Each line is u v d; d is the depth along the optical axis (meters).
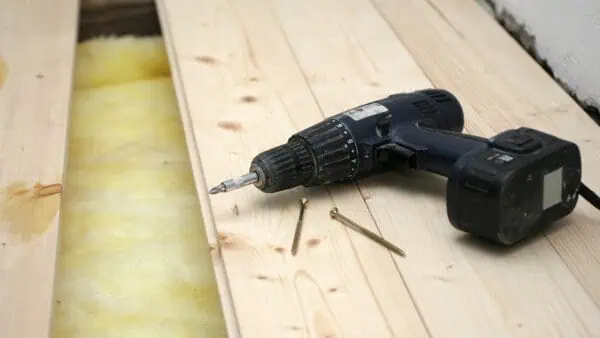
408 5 1.43
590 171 1.09
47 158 1.14
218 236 1.02
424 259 0.98
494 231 0.94
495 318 0.92
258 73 1.28
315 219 1.04
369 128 1.04
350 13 1.41
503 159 0.94
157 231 1.18
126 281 1.12
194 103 1.23
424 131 1.04
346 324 0.92
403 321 0.92
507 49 1.32
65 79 1.28
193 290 1.11
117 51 1.50
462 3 1.43
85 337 1.06
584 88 1.24
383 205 1.05
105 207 1.21
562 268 0.96
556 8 1.27
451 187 0.96
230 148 1.15
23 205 1.08
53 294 0.98
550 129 1.16
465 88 1.24
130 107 1.38
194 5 1.44
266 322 0.93
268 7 1.43
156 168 1.27
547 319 0.92
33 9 1.43
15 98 1.25
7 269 1.00
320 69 1.29
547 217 0.97
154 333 1.06
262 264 0.99
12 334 0.94
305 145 1.02
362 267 0.98
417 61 1.30
